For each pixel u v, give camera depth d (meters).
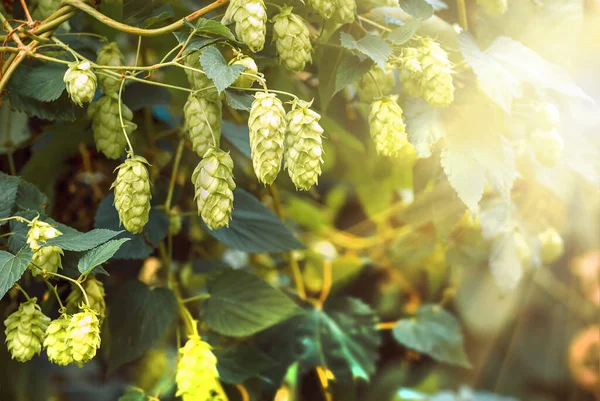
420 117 0.78
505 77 0.77
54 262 0.72
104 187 0.94
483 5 0.83
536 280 1.01
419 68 0.75
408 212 0.89
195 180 0.72
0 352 0.88
